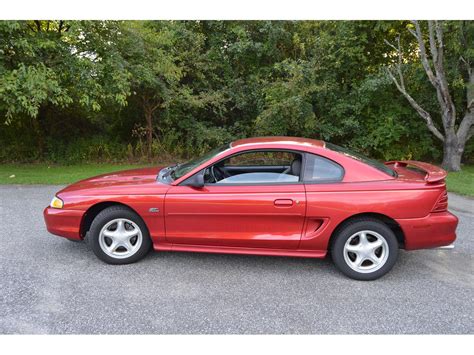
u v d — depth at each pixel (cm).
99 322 249
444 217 306
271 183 320
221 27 1123
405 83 1038
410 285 306
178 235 333
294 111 950
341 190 307
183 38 1071
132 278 316
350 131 1054
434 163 1067
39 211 529
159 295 286
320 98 1034
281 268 341
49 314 257
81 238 349
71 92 920
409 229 303
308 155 323
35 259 354
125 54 966
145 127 1162
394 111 1023
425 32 994
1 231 438
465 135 922
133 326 246
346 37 1000
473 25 843
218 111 1155
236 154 331
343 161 318
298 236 317
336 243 315
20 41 724
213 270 335
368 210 303
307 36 1095
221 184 327
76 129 1211
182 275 323
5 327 241
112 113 1200
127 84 895
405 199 301
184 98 1069
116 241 341
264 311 265
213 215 321
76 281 308
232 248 333
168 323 249
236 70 1149
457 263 352
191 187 327
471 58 890
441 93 900
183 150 1161
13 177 811
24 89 718
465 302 276
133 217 337
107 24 902
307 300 281
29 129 1169
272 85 1023
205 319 254
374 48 1081
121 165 1083
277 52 1109
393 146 1069
